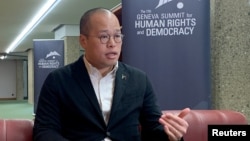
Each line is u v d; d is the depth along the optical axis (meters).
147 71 2.51
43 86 1.72
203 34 2.50
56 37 10.42
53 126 1.61
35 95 7.73
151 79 2.50
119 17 2.80
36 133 1.61
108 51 1.62
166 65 2.50
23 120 1.82
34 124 1.69
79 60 1.75
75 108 1.63
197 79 2.49
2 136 1.72
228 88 2.59
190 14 2.49
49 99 1.66
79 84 1.67
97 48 1.61
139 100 1.75
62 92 1.65
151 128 1.76
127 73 1.77
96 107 1.64
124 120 1.69
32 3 6.70
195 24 2.49
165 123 1.55
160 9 2.50
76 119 1.64
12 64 21.16
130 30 2.52
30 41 13.27
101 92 1.69
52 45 7.80
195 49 2.49
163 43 2.50
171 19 2.50
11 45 14.77
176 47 2.50
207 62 2.50
